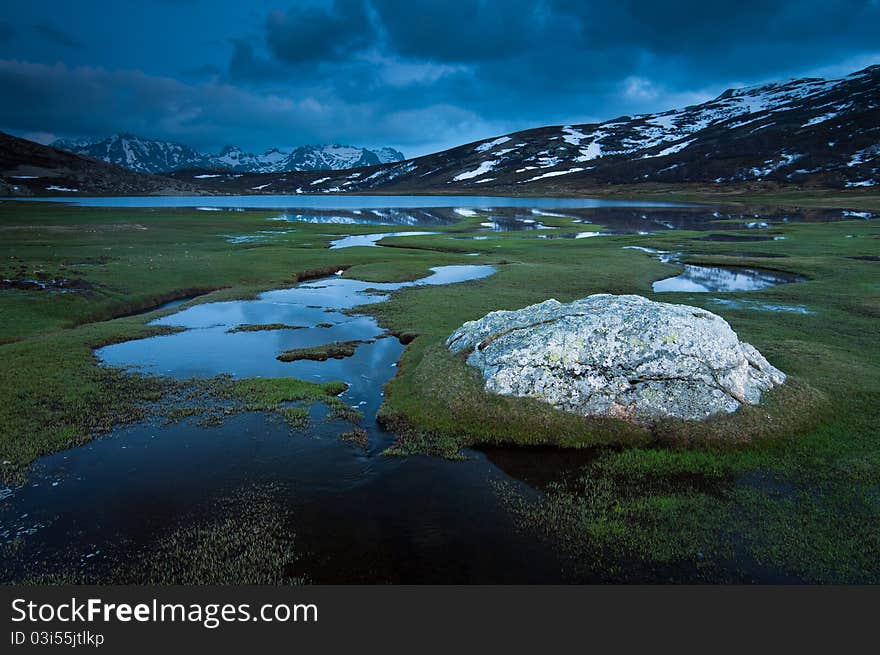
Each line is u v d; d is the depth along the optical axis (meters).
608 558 16.78
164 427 25.09
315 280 62.59
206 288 57.00
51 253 68.94
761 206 173.50
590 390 25.41
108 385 29.81
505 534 17.91
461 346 31.02
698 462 22.22
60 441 23.39
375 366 33.94
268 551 16.77
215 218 136.75
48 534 17.44
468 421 25.27
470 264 72.88
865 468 21.03
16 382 29.30
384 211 185.00
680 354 25.23
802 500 19.47
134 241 86.56
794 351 33.81
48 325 41.34
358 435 24.50
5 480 20.42
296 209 190.88
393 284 59.94
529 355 26.55
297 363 34.25
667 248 86.12
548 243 93.12
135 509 18.84
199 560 16.39
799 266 67.12
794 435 23.69
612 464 22.33
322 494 19.97
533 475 21.69
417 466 22.20
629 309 27.33
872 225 112.81
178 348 36.91
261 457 22.53
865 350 35.22
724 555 16.83
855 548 16.92
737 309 46.88
